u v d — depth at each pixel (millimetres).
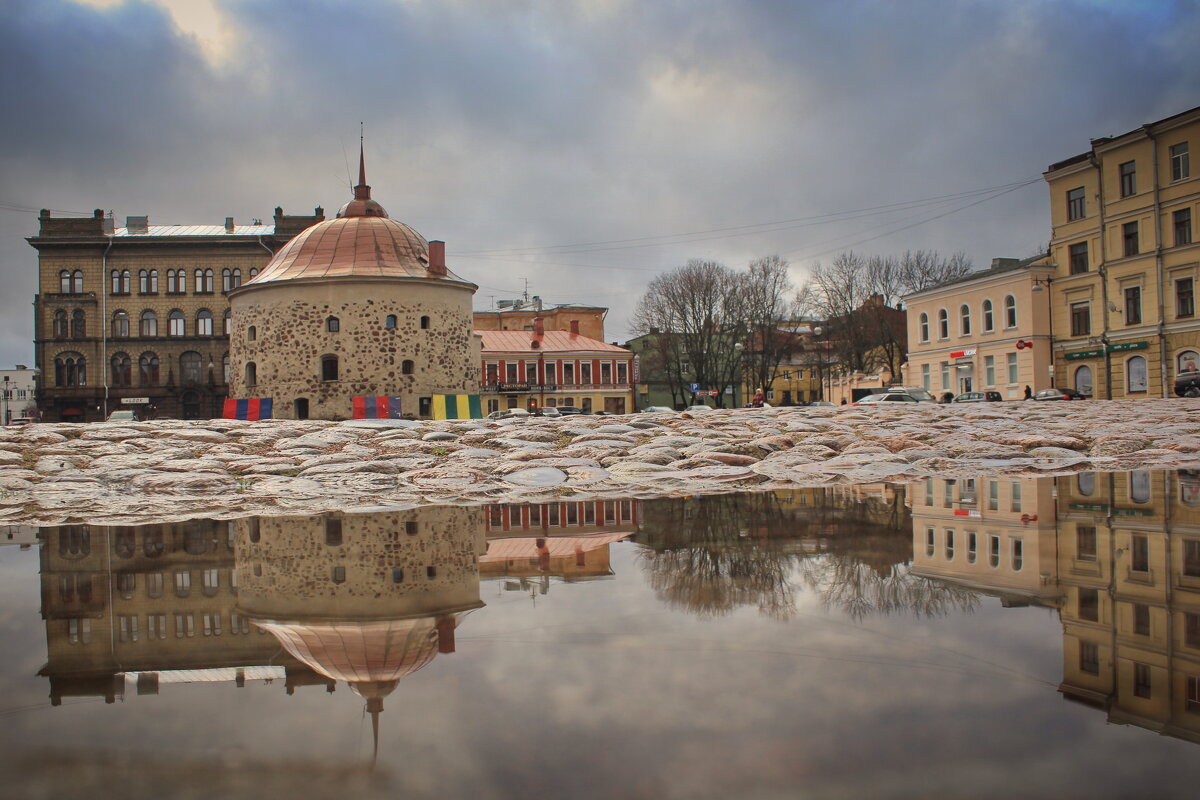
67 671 3186
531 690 2770
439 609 4047
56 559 5887
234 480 10953
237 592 4645
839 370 73625
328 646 3443
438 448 14297
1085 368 46375
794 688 2734
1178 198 41312
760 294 65250
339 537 6633
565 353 69375
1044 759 2154
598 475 11445
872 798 1948
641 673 2932
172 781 2121
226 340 67188
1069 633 3355
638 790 1999
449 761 2184
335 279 38594
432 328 40188
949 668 2912
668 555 5461
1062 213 47656
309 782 2090
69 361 66625
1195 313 40844
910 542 5738
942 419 20422
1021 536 5887
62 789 2090
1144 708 2492
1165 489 8758
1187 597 3961
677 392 80000
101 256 66938
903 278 67750
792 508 7738
